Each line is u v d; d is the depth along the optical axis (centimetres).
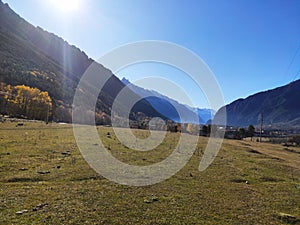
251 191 1362
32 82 10375
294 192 1394
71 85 15312
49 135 2933
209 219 931
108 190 1202
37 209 916
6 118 4556
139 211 961
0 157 1697
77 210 930
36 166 1559
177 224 869
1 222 798
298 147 5769
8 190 1115
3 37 17212
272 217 996
